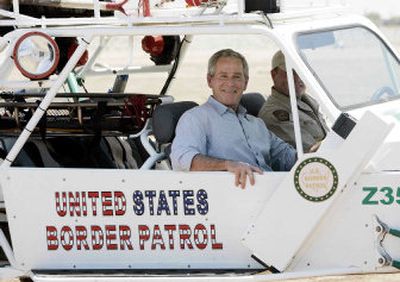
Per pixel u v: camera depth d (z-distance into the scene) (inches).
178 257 298.8
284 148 315.3
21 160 320.2
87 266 302.8
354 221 287.4
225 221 295.3
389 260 285.9
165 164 320.8
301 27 306.5
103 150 327.9
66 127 323.9
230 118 307.6
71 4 326.3
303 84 321.4
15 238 305.4
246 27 294.2
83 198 301.1
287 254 289.9
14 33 301.0
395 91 339.3
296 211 288.2
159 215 298.5
